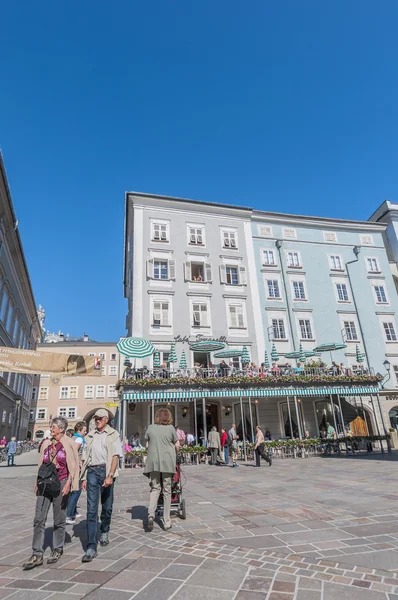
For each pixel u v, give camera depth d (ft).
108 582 11.55
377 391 71.31
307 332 89.81
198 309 83.87
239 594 10.44
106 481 15.03
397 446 70.90
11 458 70.03
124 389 60.44
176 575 11.88
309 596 10.22
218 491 29.37
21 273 102.27
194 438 67.77
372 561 12.62
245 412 78.13
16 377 105.60
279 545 14.57
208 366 78.07
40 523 13.52
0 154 59.72
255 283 89.92
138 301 80.84
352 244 102.06
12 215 76.89
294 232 99.66
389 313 96.22
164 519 17.58
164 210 90.63
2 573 12.66
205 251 89.86
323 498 24.43
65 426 15.37
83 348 173.58
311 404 82.07
